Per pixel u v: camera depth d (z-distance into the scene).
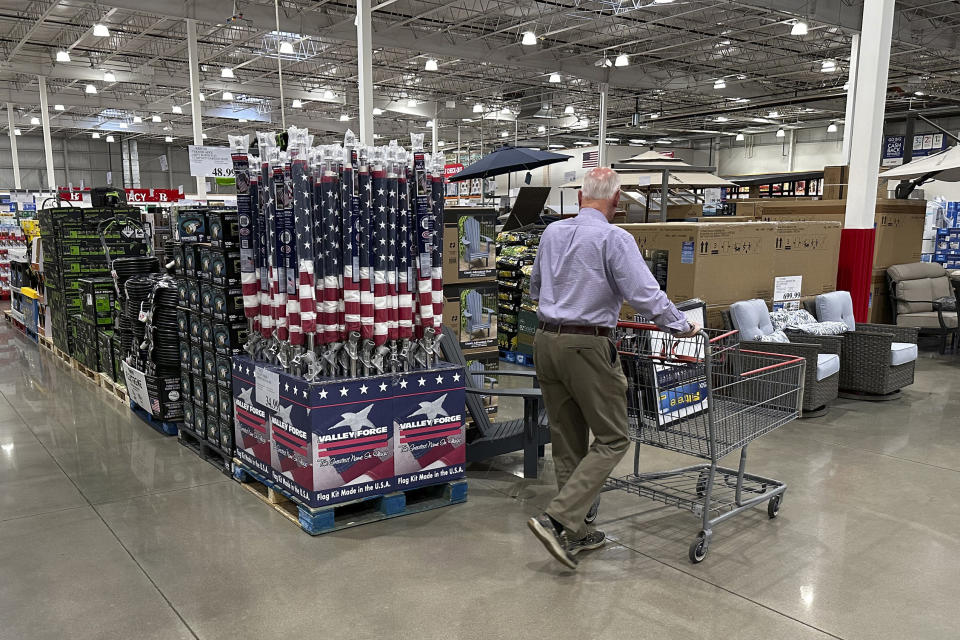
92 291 6.10
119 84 20.42
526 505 3.61
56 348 7.80
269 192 3.23
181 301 4.36
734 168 30.52
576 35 15.45
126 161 31.11
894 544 3.15
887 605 2.63
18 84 20.44
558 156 8.32
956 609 2.61
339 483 3.23
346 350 3.23
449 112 22.34
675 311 2.70
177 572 2.88
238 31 14.84
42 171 29.58
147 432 4.91
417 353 3.46
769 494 3.36
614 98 21.75
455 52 14.82
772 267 6.02
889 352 5.62
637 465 3.64
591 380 2.74
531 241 7.60
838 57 16.47
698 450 3.03
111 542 3.16
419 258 3.36
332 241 3.13
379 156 3.15
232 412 3.92
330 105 23.00
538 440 3.98
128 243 6.97
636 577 2.83
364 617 2.54
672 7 12.96
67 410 5.48
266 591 2.72
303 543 3.14
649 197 8.65
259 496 3.69
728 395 3.38
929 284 8.38
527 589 2.73
